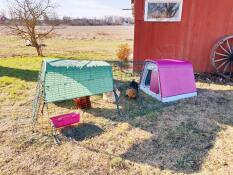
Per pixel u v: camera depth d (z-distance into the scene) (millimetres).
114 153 3543
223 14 7617
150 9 7488
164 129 4301
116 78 7500
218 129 4312
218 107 5336
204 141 3906
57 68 4094
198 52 8023
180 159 3422
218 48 7887
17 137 3918
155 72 5898
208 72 8203
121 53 10562
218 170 3184
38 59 10547
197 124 4500
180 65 5926
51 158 3395
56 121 4113
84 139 3914
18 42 18422
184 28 7742
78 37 24547
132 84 6270
